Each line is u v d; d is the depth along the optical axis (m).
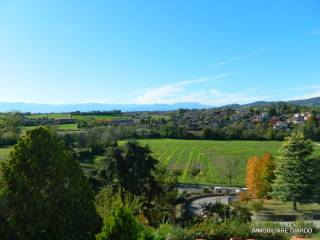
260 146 138.12
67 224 12.84
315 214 35.81
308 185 42.84
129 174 35.72
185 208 41.12
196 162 113.81
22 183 12.71
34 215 12.55
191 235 14.96
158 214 28.11
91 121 172.25
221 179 91.06
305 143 43.75
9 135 103.12
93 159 86.81
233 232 15.38
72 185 13.30
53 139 13.47
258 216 35.97
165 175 43.69
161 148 136.88
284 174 43.78
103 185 33.91
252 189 53.75
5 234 12.44
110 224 9.84
